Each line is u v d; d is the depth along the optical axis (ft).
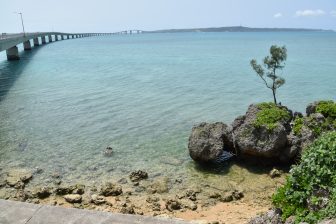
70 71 234.58
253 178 68.08
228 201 59.82
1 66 270.87
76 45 600.39
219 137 75.46
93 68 252.83
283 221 35.09
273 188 63.93
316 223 31.17
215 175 69.51
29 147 85.87
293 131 75.36
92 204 59.21
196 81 186.39
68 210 21.43
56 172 71.77
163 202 59.72
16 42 276.62
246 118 80.94
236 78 195.00
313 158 37.22
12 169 73.20
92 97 144.87
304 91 156.87
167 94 150.82
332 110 81.41
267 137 71.36
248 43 621.72
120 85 175.22
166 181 67.00
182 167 73.26
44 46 558.97
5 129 100.73
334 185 34.32
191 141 74.64
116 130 98.73
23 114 117.29
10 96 147.74
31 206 21.89
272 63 102.99
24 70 241.35
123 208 56.49
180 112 119.03
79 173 71.41
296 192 35.91
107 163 76.02
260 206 57.77
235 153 77.66
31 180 68.44
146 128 100.37
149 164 75.10
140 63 288.92
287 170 70.54
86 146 86.22
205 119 110.32
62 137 93.15
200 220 53.16
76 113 118.11
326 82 179.11
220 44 593.01
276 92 154.61
